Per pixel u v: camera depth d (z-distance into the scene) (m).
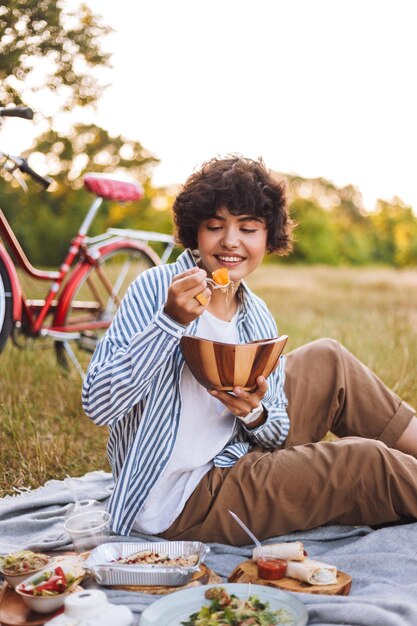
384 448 2.32
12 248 4.48
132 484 2.29
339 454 2.30
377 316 7.34
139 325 2.30
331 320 7.08
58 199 16.77
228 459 2.39
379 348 5.29
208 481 2.34
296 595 1.91
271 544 2.26
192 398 2.34
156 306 2.33
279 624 1.74
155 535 2.35
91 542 2.22
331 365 2.68
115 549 2.17
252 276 14.16
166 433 2.29
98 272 5.01
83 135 16.14
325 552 2.31
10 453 3.40
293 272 15.09
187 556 2.14
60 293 4.72
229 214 2.30
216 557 2.26
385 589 2.00
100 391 2.17
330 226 22.06
